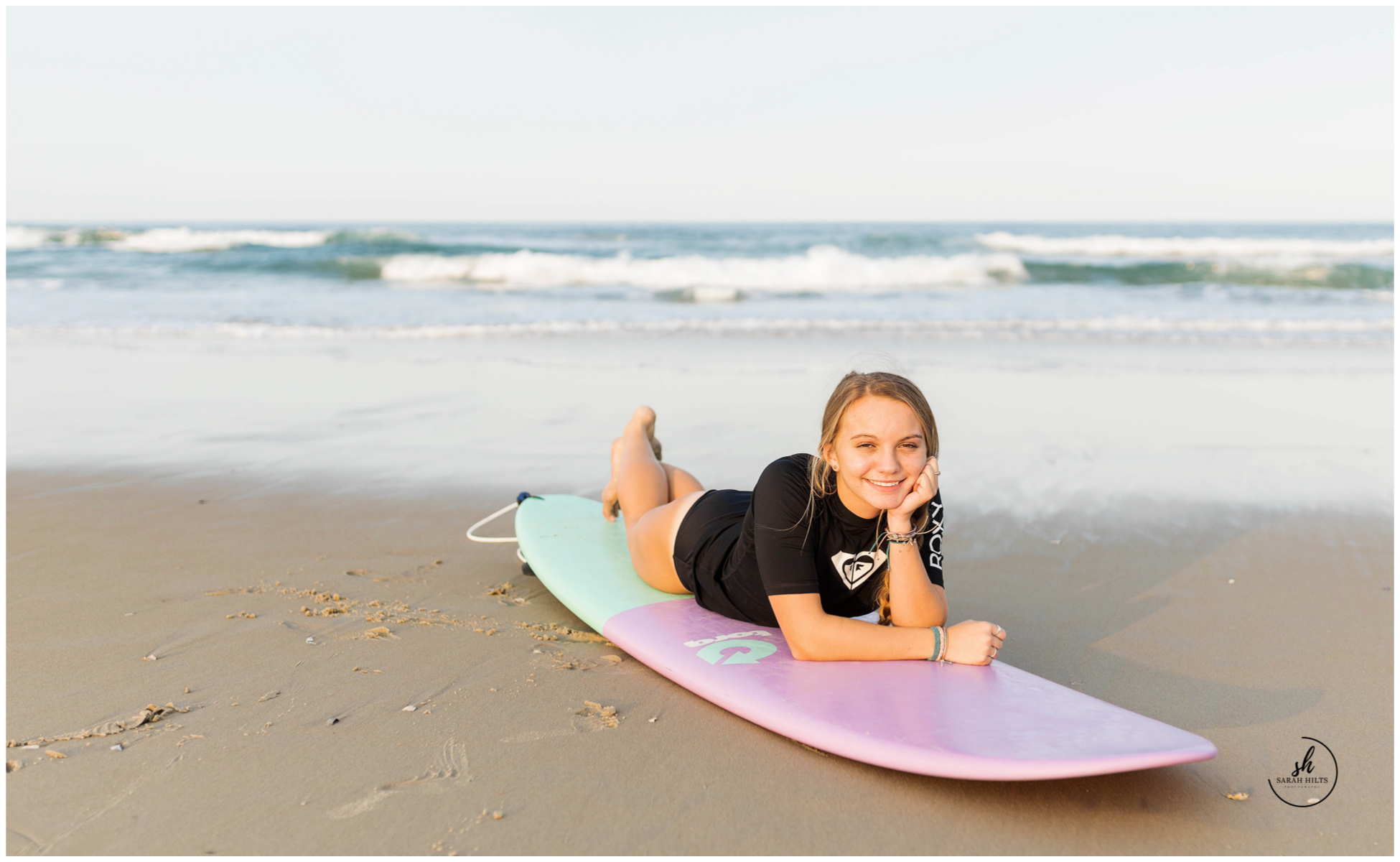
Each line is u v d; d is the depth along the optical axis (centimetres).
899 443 250
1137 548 445
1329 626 350
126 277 1894
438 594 369
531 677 290
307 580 380
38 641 311
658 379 883
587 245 2516
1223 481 558
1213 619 357
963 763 214
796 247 2491
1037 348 1114
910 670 266
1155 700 286
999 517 491
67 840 200
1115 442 655
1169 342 1168
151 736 247
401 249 2395
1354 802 227
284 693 275
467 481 543
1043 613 364
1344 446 647
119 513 471
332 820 210
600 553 376
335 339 1141
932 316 1407
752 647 285
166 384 827
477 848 200
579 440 643
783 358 1012
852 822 214
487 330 1205
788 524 265
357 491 520
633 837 206
